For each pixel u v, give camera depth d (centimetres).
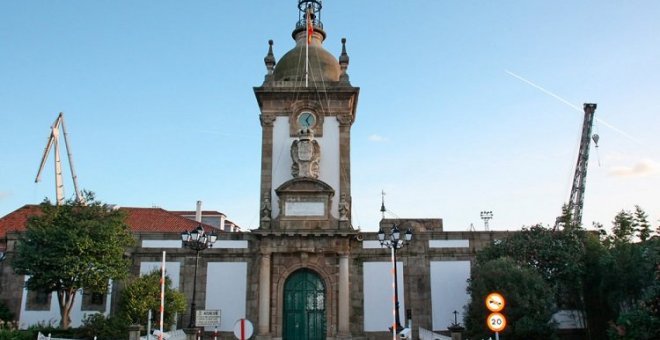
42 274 3500
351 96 4300
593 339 3772
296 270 3959
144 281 3597
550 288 3472
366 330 3969
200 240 3047
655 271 2583
